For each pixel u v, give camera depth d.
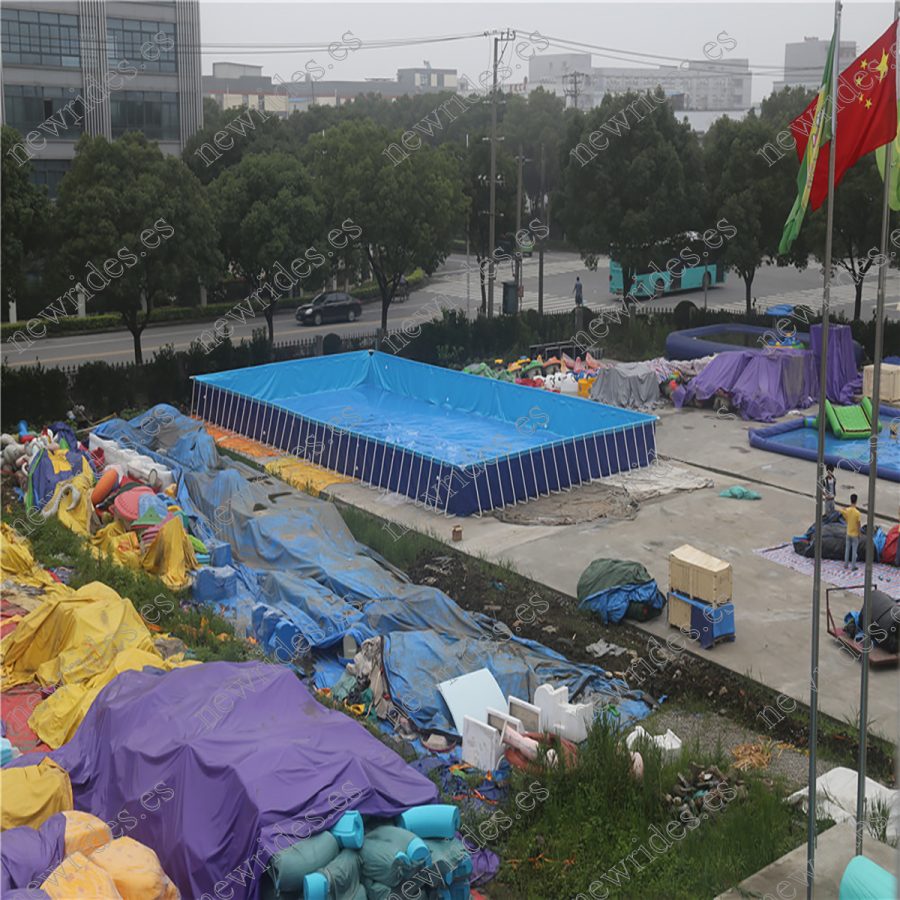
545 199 78.31
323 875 12.05
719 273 61.69
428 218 42.91
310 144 49.22
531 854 14.34
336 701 17.84
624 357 43.78
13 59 47.09
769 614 21.52
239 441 33.25
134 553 23.20
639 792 15.16
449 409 35.53
